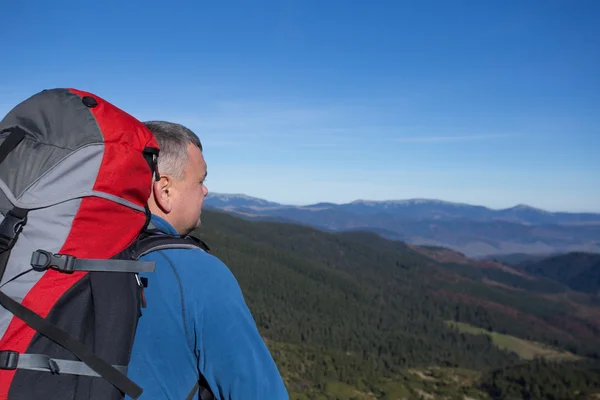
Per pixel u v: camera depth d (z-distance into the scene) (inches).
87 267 61.9
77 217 61.7
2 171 62.5
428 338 7121.1
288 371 3565.5
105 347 59.9
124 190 66.5
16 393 56.2
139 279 67.7
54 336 57.7
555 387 4503.0
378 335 6599.4
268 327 5639.8
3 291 58.6
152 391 67.4
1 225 59.9
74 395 57.8
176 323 68.9
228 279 73.3
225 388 69.5
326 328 6363.2
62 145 63.6
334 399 3024.1
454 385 4675.2
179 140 84.1
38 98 67.6
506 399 4458.7
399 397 3597.4
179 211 84.1
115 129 66.9
